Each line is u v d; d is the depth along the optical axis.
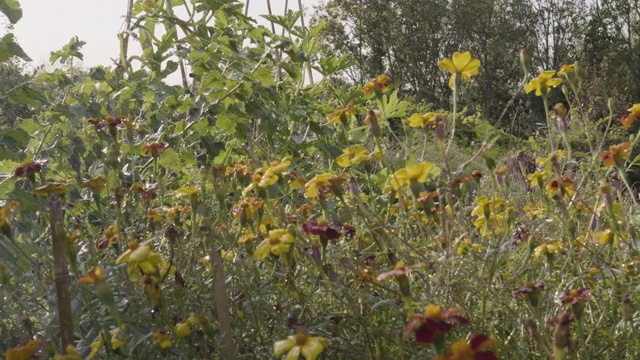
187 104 3.51
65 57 4.07
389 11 34.69
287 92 4.00
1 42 2.90
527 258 2.01
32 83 3.33
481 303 1.96
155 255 1.68
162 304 1.72
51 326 1.92
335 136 3.69
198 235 2.44
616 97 25.98
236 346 1.92
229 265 2.23
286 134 3.72
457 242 1.95
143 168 3.40
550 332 1.81
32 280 2.33
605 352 1.90
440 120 2.08
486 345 1.24
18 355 1.49
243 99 3.49
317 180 2.11
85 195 3.16
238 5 3.86
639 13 31.56
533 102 16.33
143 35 4.05
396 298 2.00
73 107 3.45
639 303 2.07
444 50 34.91
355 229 2.29
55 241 1.71
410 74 35.56
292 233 1.87
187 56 3.73
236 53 3.59
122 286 2.05
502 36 32.56
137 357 1.81
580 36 32.97
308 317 2.05
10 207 2.02
